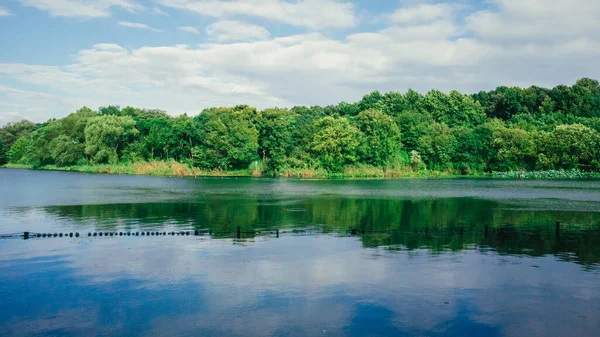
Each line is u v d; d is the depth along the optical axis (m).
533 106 172.75
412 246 29.88
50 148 158.25
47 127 165.00
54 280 22.36
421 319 17.64
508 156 126.69
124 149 148.50
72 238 32.53
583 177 117.94
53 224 38.75
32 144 169.62
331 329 16.75
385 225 38.44
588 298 19.86
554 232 34.94
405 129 141.25
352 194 68.50
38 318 17.83
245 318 17.72
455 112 163.88
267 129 145.38
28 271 23.88
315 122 132.12
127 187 83.00
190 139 142.25
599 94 165.38
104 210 48.38
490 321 17.50
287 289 20.95
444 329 16.81
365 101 177.12
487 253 27.83
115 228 36.66
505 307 18.84
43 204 54.09
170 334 16.38
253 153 137.50
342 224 38.94
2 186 85.06
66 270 24.03
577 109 159.12
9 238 32.41
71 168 150.12
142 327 16.97
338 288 21.08
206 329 16.77
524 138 127.50
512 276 22.95
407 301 19.45
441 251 28.41
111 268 24.39
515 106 167.75
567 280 22.31
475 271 23.78
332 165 124.94
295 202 57.19
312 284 21.64
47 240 31.78
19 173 137.62
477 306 18.94
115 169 138.75
